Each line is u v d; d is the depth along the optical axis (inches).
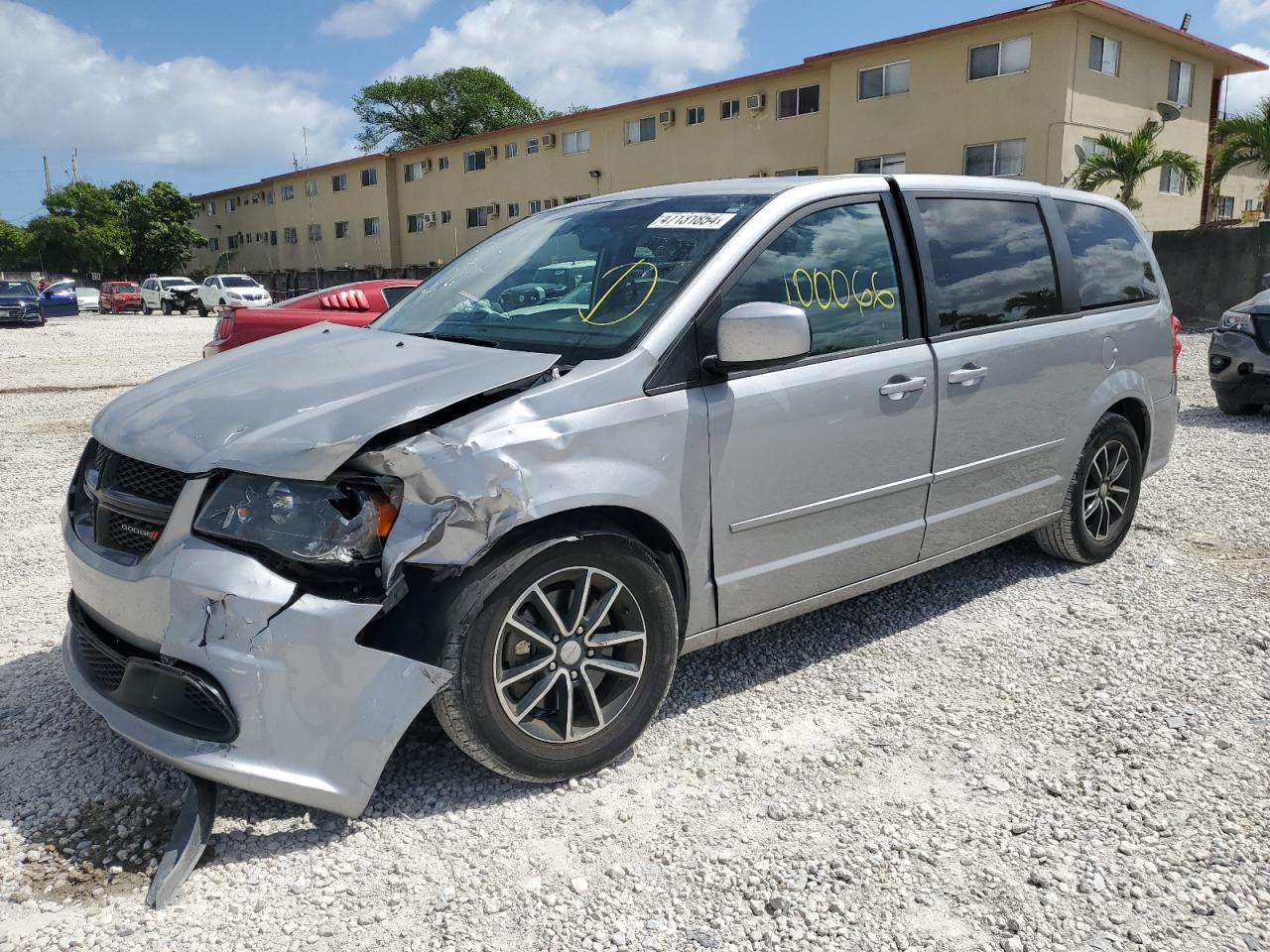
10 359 696.4
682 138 1267.2
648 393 117.0
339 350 130.7
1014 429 163.6
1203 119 1071.0
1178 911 95.1
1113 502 193.8
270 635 98.0
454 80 2217.0
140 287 1663.4
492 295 142.0
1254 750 124.3
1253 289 736.3
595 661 115.9
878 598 178.1
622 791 116.1
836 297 137.9
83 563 111.6
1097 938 91.7
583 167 1419.8
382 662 102.0
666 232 136.3
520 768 111.7
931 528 153.1
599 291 130.6
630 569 115.3
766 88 1155.9
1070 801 113.4
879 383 139.9
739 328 116.5
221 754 99.0
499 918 94.8
